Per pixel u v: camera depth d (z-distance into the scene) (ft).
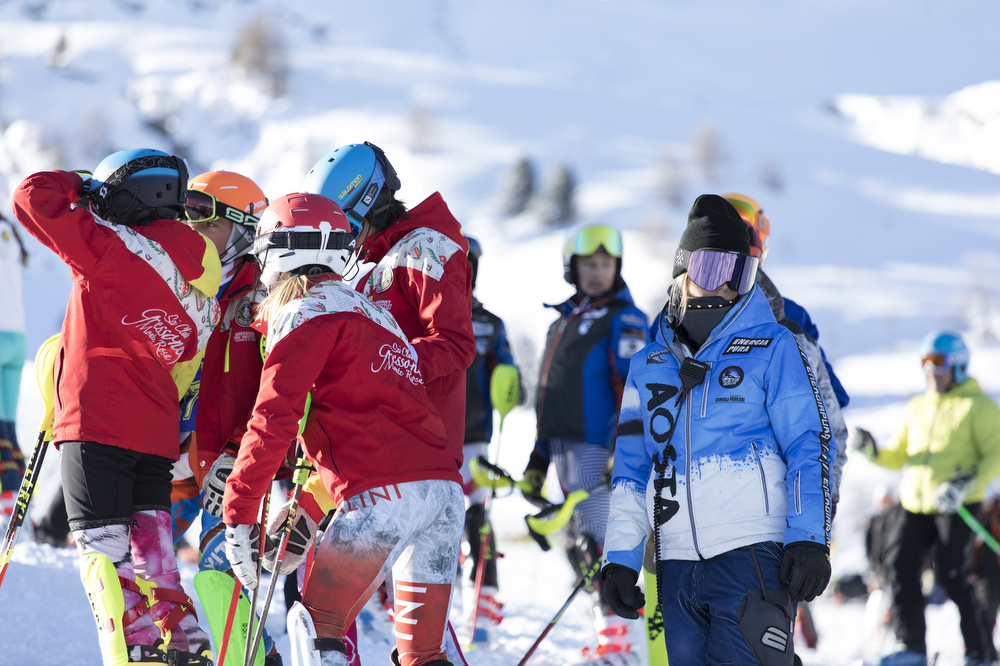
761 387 37.99
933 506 79.46
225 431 43.60
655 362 40.11
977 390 81.20
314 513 40.42
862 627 116.16
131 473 39.73
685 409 38.37
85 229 39.14
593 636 69.51
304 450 37.73
